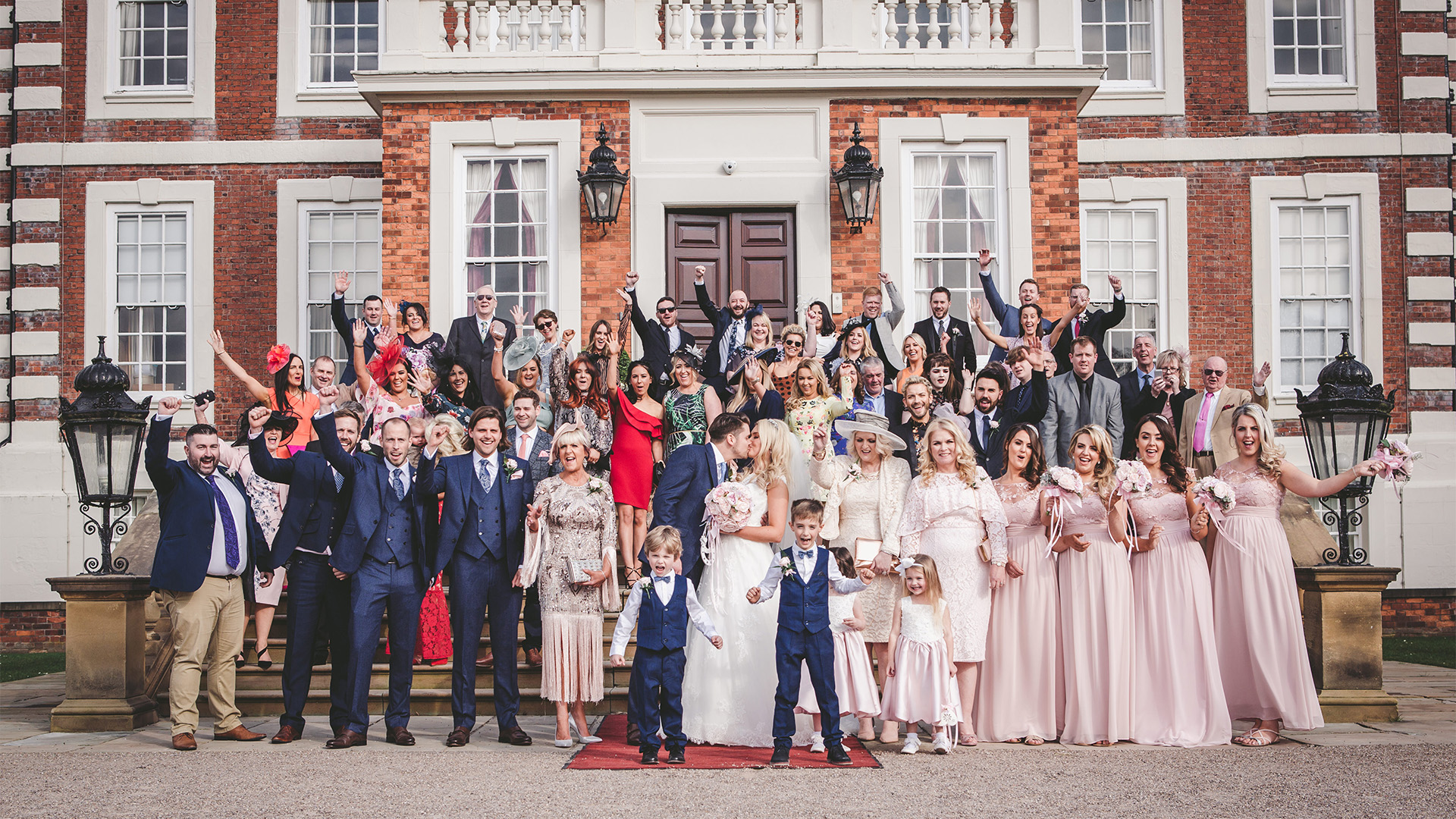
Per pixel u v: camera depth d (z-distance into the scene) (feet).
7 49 46.47
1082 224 45.88
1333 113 45.88
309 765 20.40
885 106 39.63
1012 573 22.90
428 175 39.29
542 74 39.01
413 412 30.58
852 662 21.50
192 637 22.85
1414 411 45.01
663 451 30.04
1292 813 16.52
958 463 22.62
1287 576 22.98
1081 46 46.39
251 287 45.60
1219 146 45.73
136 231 46.11
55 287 45.60
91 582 25.32
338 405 34.68
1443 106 45.96
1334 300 45.60
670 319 34.27
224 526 23.63
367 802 17.33
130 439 26.40
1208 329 45.44
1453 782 18.58
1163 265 45.65
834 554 21.59
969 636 22.08
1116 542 22.76
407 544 23.00
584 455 22.95
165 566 22.65
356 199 45.65
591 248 39.22
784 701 20.20
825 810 16.67
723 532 22.70
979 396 27.84
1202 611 22.70
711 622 21.99
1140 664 22.79
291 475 23.32
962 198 39.86
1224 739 22.27
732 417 24.26
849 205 38.70
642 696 20.31
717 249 40.06
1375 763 20.21
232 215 45.80
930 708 21.29
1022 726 22.70
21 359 45.34
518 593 23.07
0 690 32.32
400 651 22.93
